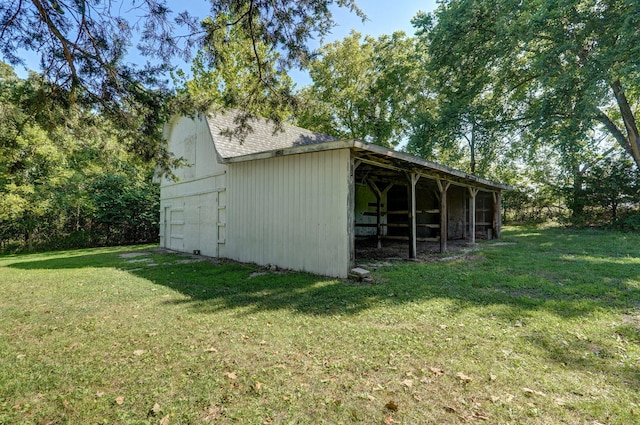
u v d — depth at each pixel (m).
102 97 4.95
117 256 10.23
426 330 3.26
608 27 10.62
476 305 4.03
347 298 4.48
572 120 11.63
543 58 11.57
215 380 2.37
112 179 15.87
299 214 6.66
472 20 13.38
